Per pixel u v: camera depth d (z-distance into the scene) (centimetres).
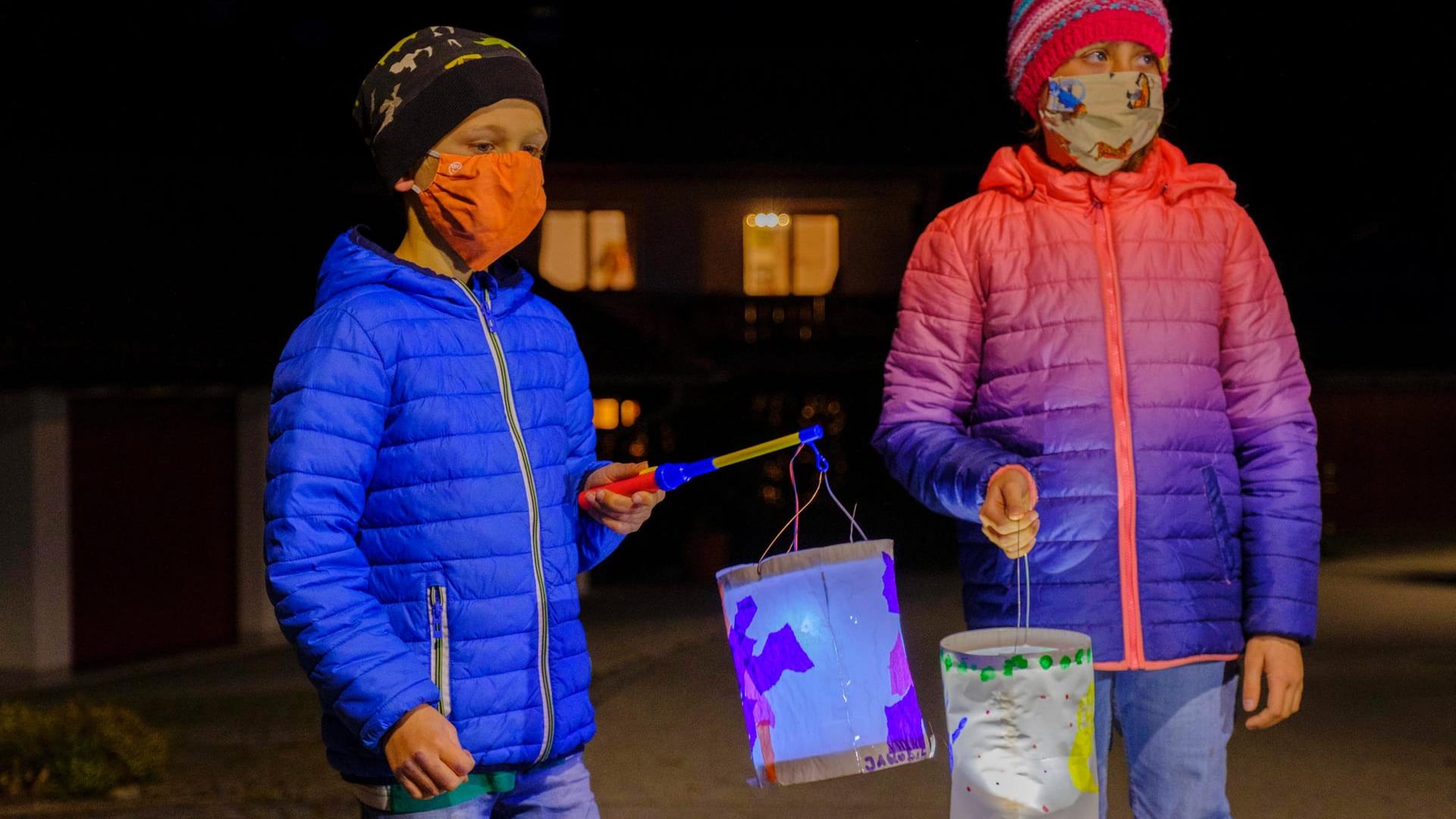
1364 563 2192
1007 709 225
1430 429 2734
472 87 266
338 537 248
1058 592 295
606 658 1348
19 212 1566
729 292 2595
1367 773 801
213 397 1539
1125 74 299
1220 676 299
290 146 2134
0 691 1273
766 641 238
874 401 2594
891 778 772
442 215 270
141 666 1409
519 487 263
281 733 1012
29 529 1345
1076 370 298
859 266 2600
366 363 254
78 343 1344
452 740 238
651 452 2511
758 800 739
